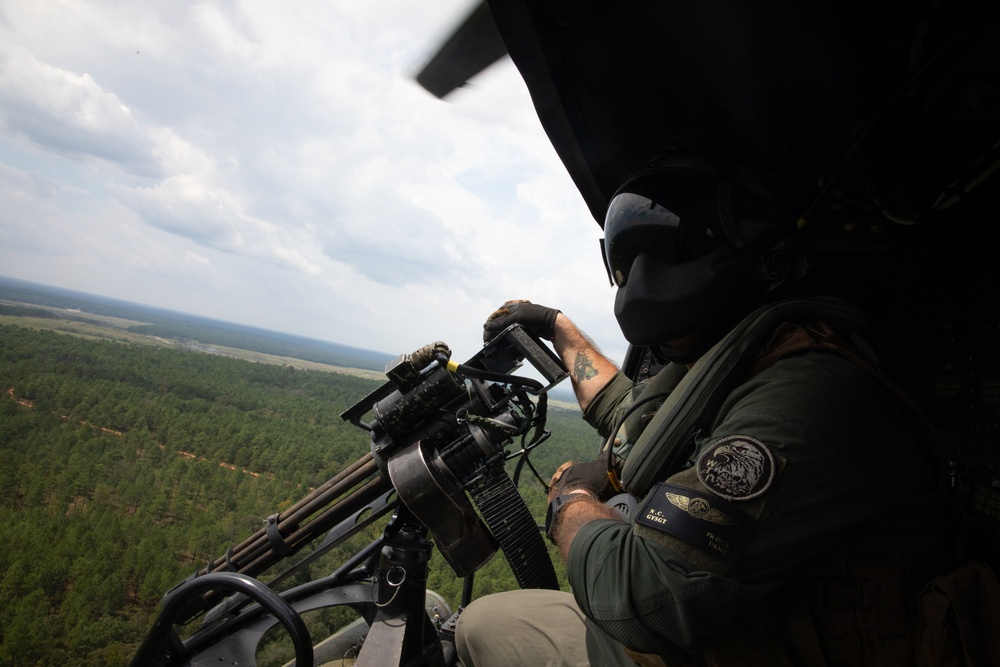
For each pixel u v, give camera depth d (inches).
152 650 56.5
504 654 63.0
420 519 66.0
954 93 44.9
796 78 54.2
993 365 51.6
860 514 35.5
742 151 62.0
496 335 79.8
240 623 71.0
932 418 59.9
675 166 49.7
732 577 34.4
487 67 44.9
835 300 43.9
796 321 43.0
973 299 54.4
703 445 41.7
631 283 49.3
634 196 50.3
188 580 75.0
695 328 47.9
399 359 69.4
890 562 37.1
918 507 38.1
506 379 70.9
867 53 51.7
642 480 44.0
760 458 35.6
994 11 39.6
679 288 47.1
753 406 38.2
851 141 53.8
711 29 49.3
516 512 69.0
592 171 65.1
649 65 52.9
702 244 47.2
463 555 66.8
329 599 74.1
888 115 49.3
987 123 46.1
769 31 49.7
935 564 39.4
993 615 36.4
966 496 53.7
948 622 35.7
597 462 56.2
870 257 65.0
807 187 62.4
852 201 55.4
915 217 52.3
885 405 37.8
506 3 42.2
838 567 37.5
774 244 47.8
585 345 80.0
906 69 51.5
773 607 39.0
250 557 74.0
